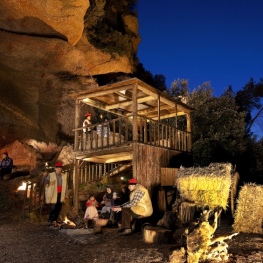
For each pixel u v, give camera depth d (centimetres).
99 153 1154
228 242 709
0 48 2019
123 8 3241
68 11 2131
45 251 688
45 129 1856
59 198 1032
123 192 1063
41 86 2059
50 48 2142
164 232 737
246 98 2477
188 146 1426
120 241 784
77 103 1262
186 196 884
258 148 1880
